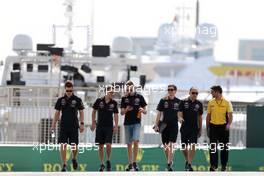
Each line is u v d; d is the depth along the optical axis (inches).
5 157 2175.2
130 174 1927.9
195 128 2078.0
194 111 2071.9
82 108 2041.1
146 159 2196.1
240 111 2316.7
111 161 2181.3
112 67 2822.3
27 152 2182.6
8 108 2289.6
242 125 2314.2
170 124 2069.4
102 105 2057.1
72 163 2082.9
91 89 2316.7
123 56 2844.5
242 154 2228.1
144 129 2305.6
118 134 2305.6
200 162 2206.0
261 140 2284.7
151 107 2308.1
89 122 2304.4
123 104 2063.2
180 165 2193.7
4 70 2753.4
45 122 2289.6
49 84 2721.5
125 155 2181.3
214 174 1947.6
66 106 2030.0
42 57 2736.2
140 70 2819.9
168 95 2075.5
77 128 2041.1
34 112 2290.8
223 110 2063.2
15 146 2178.9
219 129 2068.2
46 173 1932.8
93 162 2178.9
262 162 2231.8
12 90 2287.2
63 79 2728.8
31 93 2293.3
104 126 2062.0
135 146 2059.5
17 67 2711.6
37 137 2290.8
